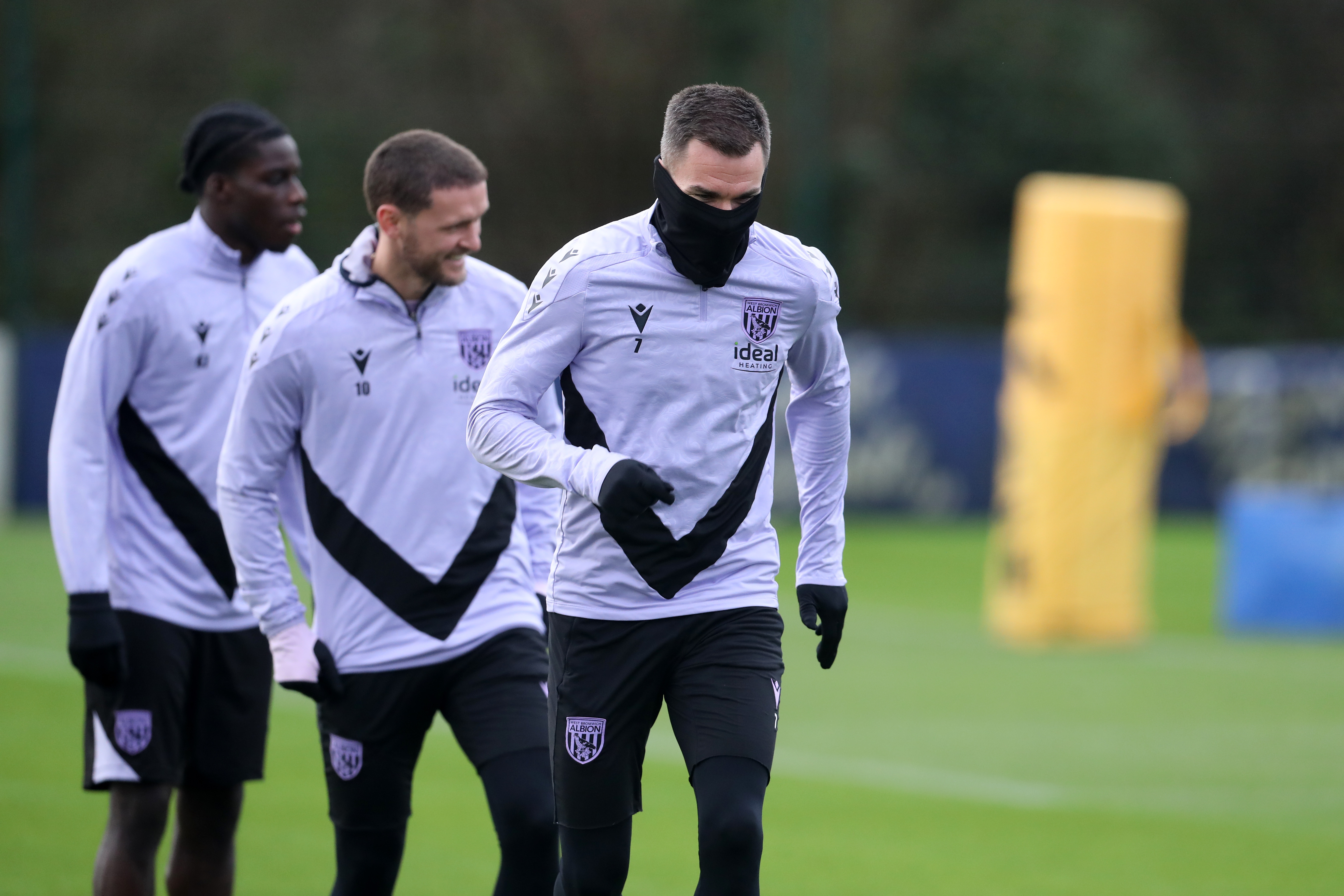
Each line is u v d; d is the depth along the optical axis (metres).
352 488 15.76
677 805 27.36
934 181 105.69
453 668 15.80
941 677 41.38
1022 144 106.31
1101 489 47.72
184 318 17.08
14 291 65.06
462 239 15.38
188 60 85.38
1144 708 37.53
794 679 40.97
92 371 16.59
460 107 90.75
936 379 75.94
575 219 92.12
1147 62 117.00
